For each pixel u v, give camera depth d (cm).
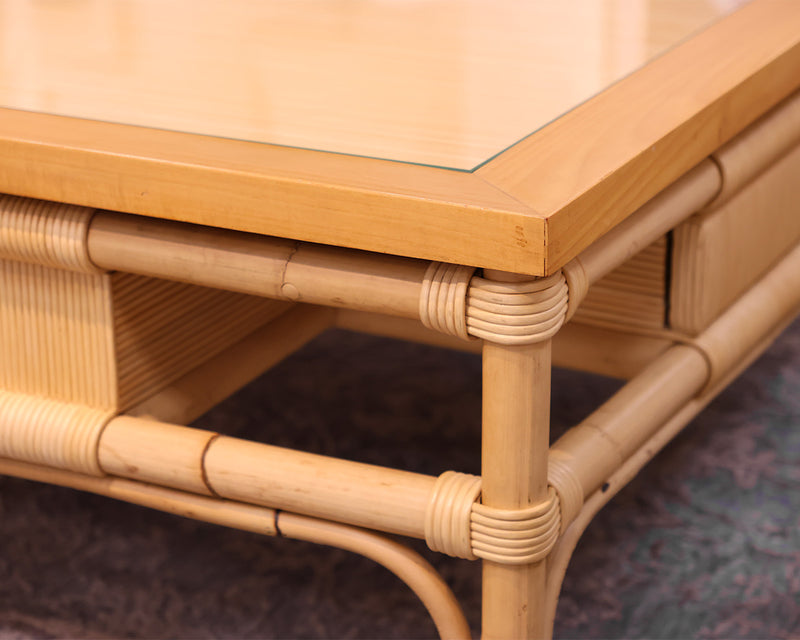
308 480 74
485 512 69
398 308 67
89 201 70
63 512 108
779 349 136
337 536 76
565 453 78
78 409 81
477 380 131
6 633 92
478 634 91
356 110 76
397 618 93
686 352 93
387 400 126
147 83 83
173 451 77
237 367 95
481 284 64
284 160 67
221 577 99
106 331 79
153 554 102
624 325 98
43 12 106
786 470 112
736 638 90
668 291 94
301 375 132
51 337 81
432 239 62
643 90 80
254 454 76
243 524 78
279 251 70
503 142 70
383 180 63
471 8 108
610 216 65
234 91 81
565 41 95
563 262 61
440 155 67
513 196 61
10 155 71
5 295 81
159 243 72
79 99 79
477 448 116
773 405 124
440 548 72
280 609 94
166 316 85
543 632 75
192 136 71
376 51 92
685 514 106
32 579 98
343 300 69
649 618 93
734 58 88
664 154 71
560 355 102
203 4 110
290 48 93
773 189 100
